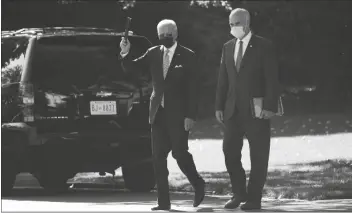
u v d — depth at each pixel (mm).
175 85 16984
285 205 18188
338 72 67688
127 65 17453
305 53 67062
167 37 17047
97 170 22594
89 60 22047
